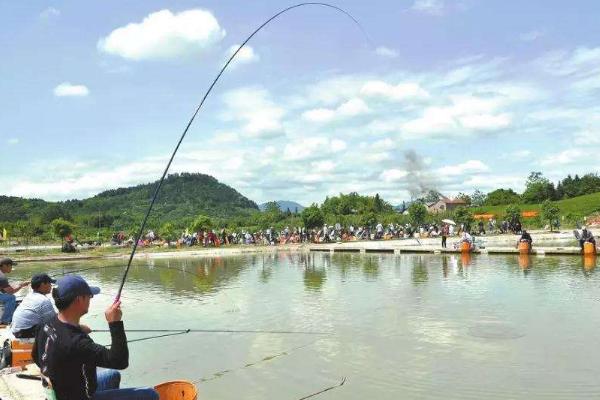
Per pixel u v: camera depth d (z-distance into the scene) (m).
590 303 15.40
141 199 148.00
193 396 6.22
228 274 26.75
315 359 10.80
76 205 140.25
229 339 12.55
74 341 4.75
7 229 69.00
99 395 5.16
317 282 22.16
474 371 9.81
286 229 53.84
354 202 102.62
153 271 29.53
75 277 4.97
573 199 108.50
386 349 11.34
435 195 131.75
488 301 16.19
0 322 11.34
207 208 172.50
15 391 7.35
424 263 28.81
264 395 8.96
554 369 9.80
